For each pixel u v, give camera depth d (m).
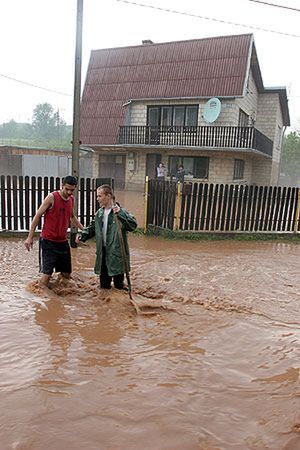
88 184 10.45
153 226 11.23
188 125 25.31
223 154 24.44
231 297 5.97
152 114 26.34
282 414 3.11
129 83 27.08
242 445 2.76
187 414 3.10
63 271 6.16
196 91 24.33
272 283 6.84
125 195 23.45
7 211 10.22
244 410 3.17
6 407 3.08
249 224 11.73
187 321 5.03
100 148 27.67
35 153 30.33
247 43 24.64
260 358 4.07
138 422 2.98
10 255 8.11
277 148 33.47
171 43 27.08
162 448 2.71
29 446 2.68
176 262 7.99
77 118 8.97
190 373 3.74
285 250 10.16
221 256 8.93
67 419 2.98
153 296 6.02
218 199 11.30
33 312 5.06
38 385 3.41
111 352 4.11
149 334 4.60
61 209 5.82
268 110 30.14
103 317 5.05
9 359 3.85
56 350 4.08
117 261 5.75
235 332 4.70
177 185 10.88
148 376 3.65
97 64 28.92
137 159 26.84
